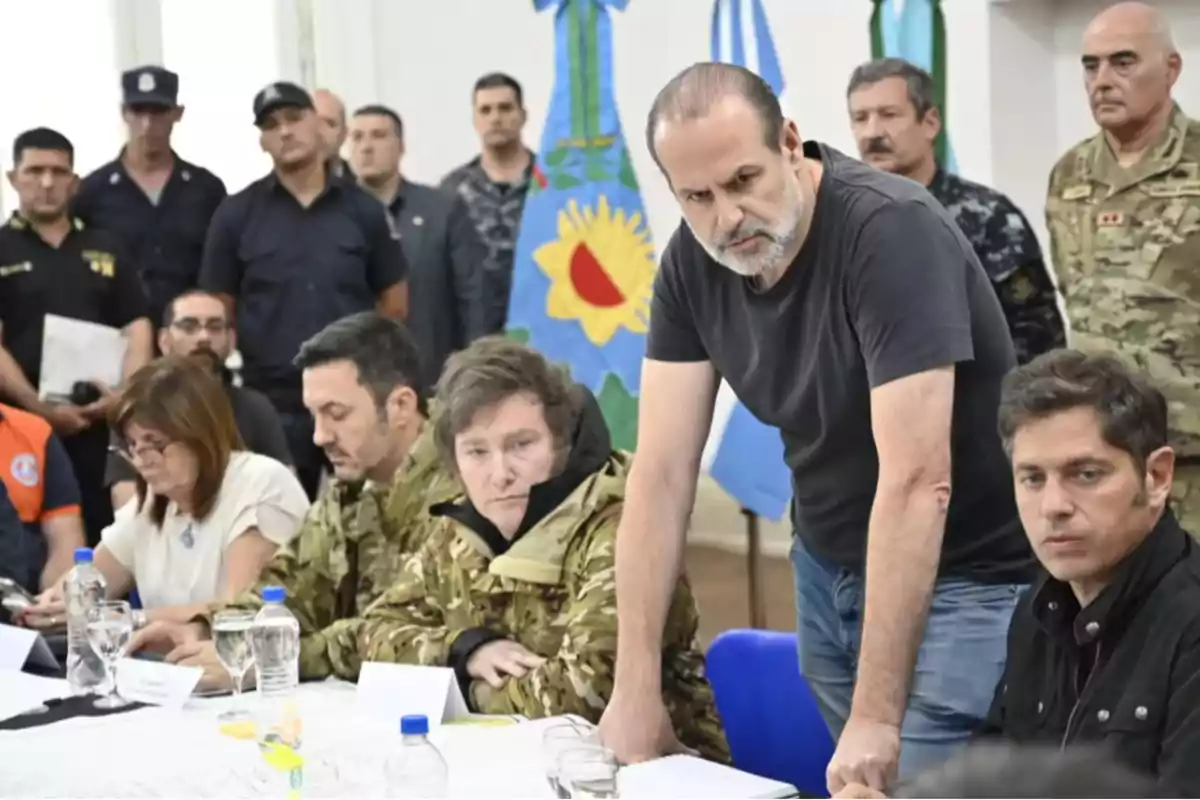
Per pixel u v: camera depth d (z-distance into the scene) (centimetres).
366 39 633
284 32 624
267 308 461
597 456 230
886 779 173
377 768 190
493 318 502
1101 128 339
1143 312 326
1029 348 323
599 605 214
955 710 196
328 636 252
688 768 190
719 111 176
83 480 444
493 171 510
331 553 268
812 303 188
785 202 179
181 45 601
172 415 283
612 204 463
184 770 195
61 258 458
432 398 269
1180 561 169
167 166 500
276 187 465
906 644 177
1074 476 169
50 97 578
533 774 185
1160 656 164
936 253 179
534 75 604
